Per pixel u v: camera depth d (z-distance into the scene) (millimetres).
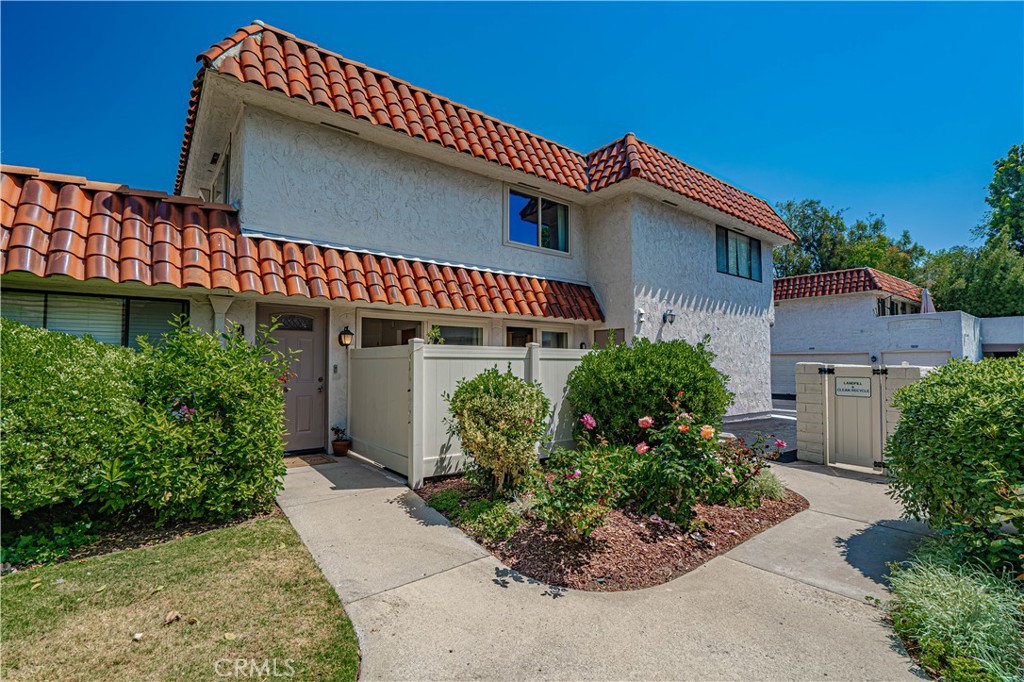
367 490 6355
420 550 4516
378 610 3457
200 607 3369
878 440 8023
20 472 3904
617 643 3117
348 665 2812
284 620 3258
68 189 6645
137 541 4535
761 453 6598
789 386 25016
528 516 5188
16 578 3723
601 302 12422
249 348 5469
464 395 5926
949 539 4312
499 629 3262
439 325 10094
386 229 9242
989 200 33594
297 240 8180
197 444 4762
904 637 3189
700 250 13781
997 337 24531
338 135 8797
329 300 7898
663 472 5031
